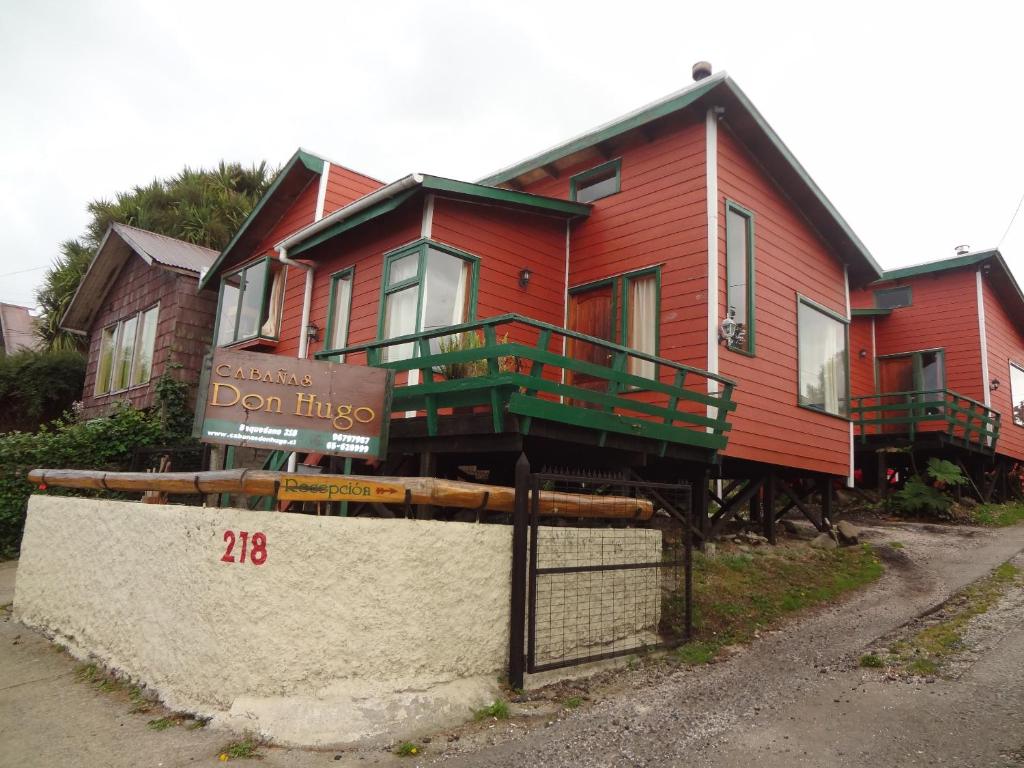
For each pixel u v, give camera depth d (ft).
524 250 34.17
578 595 18.43
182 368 47.21
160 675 15.84
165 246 52.37
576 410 21.71
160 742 13.62
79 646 19.60
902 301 60.54
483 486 17.43
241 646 14.33
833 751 13.41
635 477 28.09
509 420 20.59
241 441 17.53
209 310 49.34
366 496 15.83
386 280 32.22
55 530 22.34
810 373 35.83
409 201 31.24
